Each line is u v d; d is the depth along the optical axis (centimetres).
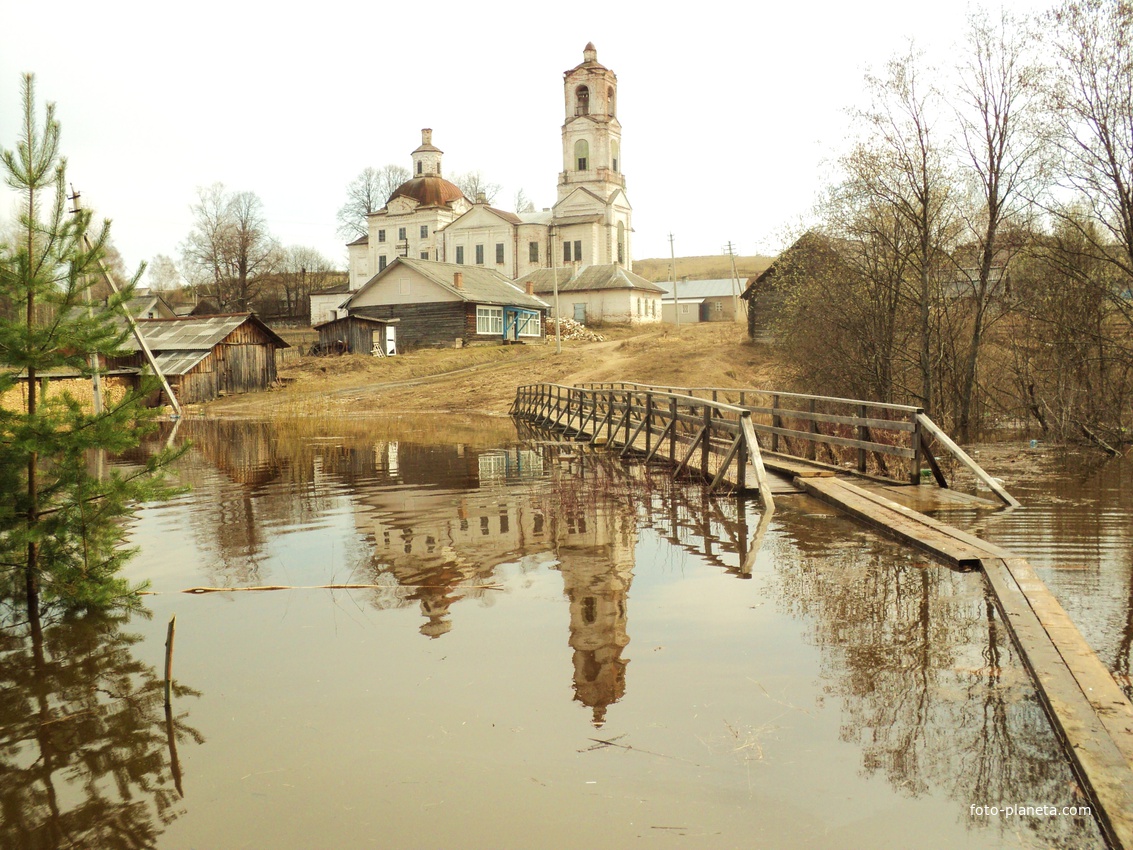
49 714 508
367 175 10100
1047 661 507
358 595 739
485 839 366
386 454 1908
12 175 677
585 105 7594
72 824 390
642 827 371
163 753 454
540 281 6950
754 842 357
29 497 714
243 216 8244
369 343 5228
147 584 757
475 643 602
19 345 685
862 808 379
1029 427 2242
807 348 2445
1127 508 1015
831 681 512
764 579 741
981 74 1959
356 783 417
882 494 1120
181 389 3841
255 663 580
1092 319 2045
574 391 2381
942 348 2306
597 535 956
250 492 1348
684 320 8556
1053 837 353
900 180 2059
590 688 515
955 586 697
